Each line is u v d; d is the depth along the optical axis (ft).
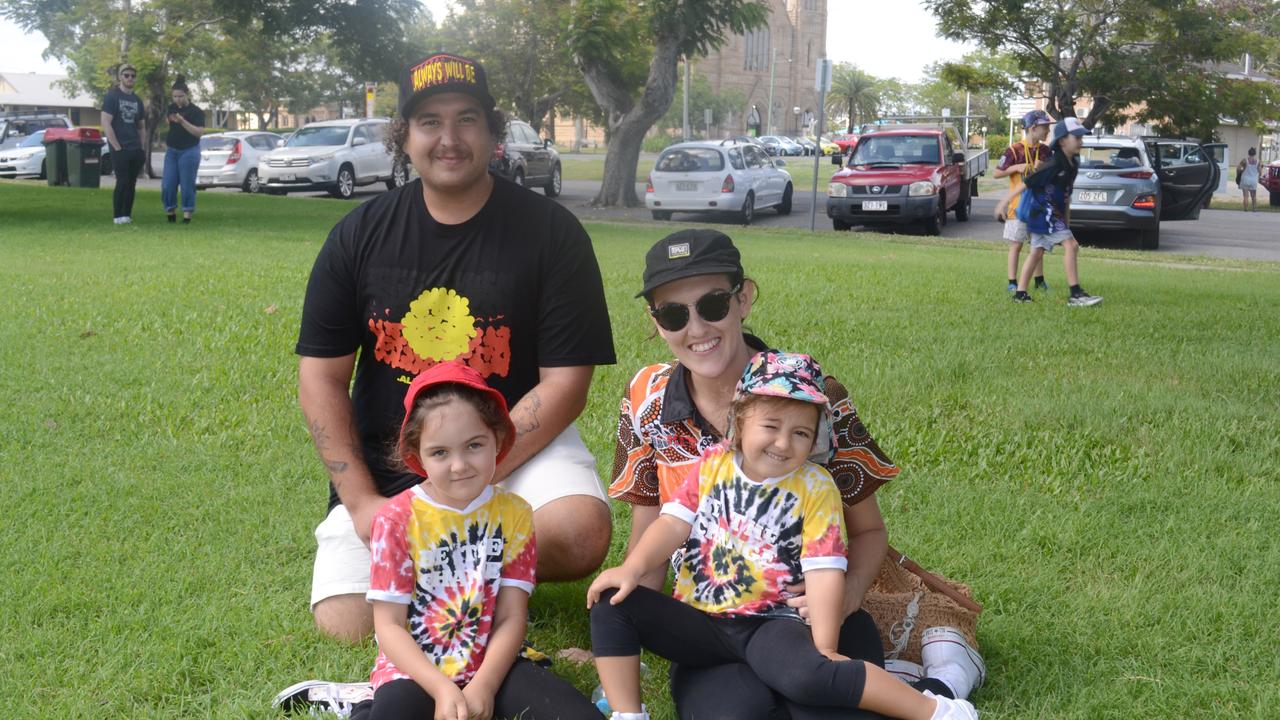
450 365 9.52
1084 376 22.62
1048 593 12.06
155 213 58.29
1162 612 11.50
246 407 18.88
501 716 9.18
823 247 52.75
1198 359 24.41
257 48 190.08
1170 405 19.77
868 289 34.91
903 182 65.82
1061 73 98.63
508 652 9.25
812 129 366.84
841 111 361.30
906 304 31.81
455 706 8.70
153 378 20.48
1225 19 96.58
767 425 8.91
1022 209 33.06
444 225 11.28
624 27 84.28
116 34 131.34
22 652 10.29
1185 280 41.42
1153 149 82.58
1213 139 103.45
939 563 12.82
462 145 10.80
